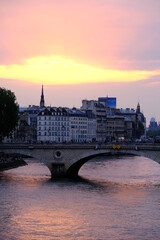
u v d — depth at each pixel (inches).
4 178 7401.6
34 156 7682.1
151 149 7106.3
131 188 6530.5
